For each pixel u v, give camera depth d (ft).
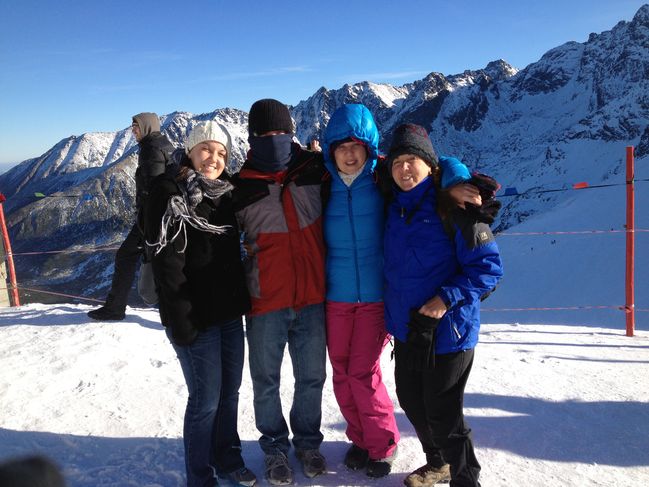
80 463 8.75
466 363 7.46
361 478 8.46
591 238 266.16
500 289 225.56
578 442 9.38
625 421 10.15
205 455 7.86
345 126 7.89
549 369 13.07
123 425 9.97
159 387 11.57
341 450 9.31
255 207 8.10
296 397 8.86
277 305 8.18
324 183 8.41
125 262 15.72
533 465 8.66
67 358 12.91
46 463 2.93
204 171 7.68
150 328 15.87
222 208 7.76
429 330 7.20
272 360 8.50
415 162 7.47
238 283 7.91
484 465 8.66
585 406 10.80
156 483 8.20
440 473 8.09
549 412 10.53
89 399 10.98
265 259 8.16
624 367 13.29
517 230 334.85
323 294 8.52
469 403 10.96
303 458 8.68
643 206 315.58
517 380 12.25
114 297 16.19
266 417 8.63
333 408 10.85
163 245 6.98
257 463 8.92
